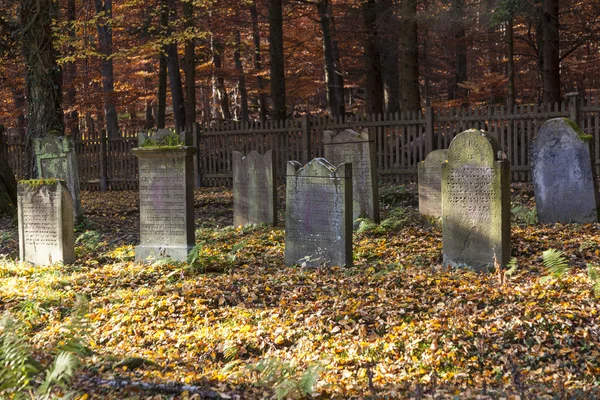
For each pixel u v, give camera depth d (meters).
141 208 11.34
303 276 9.49
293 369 6.04
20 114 33.19
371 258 11.00
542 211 12.88
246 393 5.32
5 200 16.17
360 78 39.72
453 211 9.84
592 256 9.79
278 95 26.52
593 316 6.89
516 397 5.05
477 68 39.03
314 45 36.72
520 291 7.79
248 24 34.28
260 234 13.61
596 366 6.16
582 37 28.53
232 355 6.91
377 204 14.24
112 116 32.66
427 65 35.34
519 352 6.50
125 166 24.06
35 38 16.27
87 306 6.41
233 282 9.27
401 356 6.65
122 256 11.72
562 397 4.98
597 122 16.89
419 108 24.44
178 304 8.34
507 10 21.38
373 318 7.43
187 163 10.99
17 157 25.03
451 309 7.40
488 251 9.56
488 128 18.48
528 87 33.97
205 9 30.05
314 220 10.37
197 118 47.88
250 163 15.00
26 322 7.94
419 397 4.65
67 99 31.41
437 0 25.14
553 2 22.78
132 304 8.38
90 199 21.45
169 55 30.27
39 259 11.19
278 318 7.70
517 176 18.16
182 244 11.05
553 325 6.79
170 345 7.26
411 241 12.09
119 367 6.06
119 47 30.61
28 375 5.22
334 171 10.14
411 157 19.84
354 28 30.52
